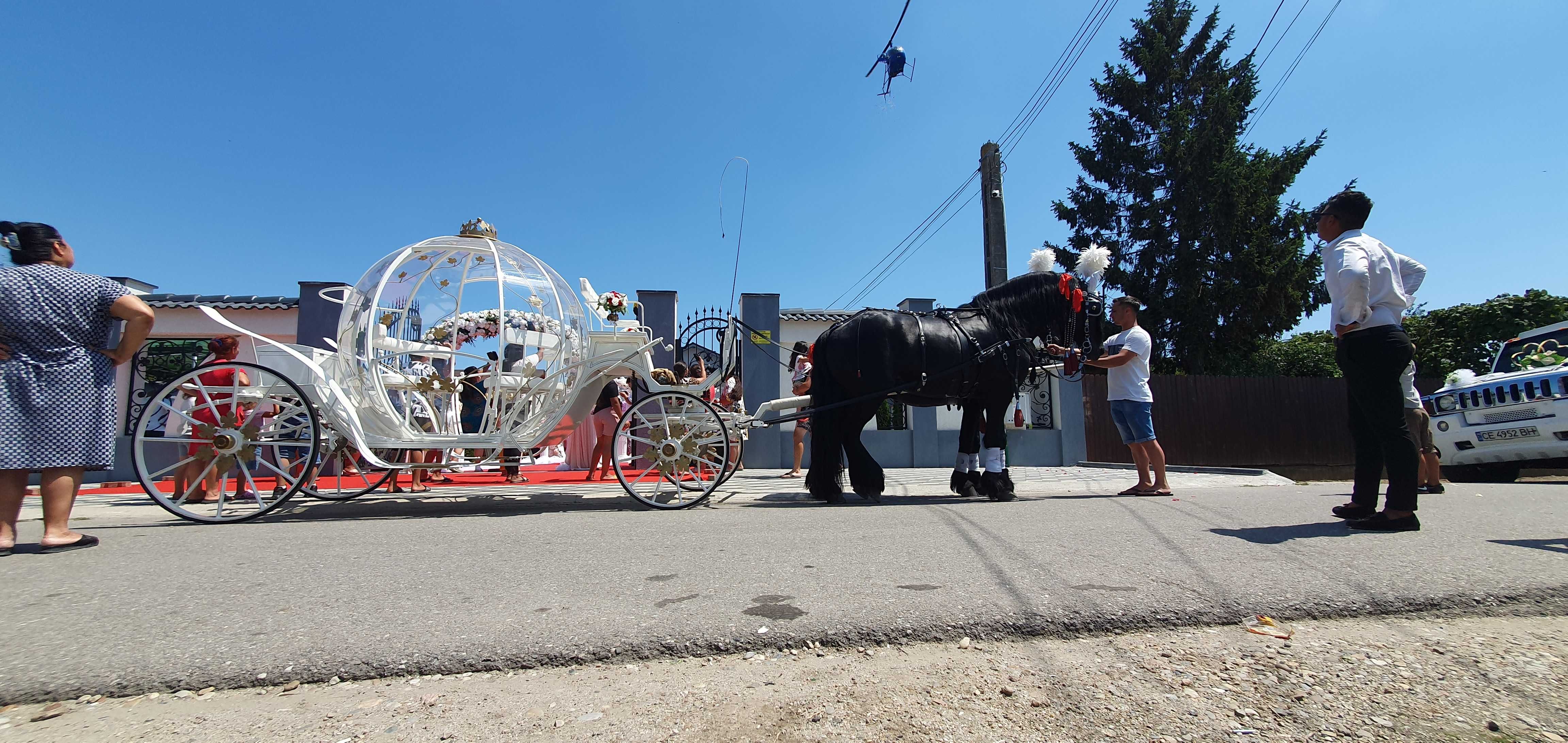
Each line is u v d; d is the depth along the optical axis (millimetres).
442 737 1715
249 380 5285
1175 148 19719
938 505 5590
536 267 5914
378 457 5859
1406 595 2629
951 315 6367
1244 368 20281
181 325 10648
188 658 2072
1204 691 1963
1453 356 19172
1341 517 4277
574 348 5652
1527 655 2203
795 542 3686
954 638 2312
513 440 5441
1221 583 2750
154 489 4719
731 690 1963
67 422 3645
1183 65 21219
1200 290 19344
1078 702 1900
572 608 2525
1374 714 1840
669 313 11172
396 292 5633
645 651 2182
